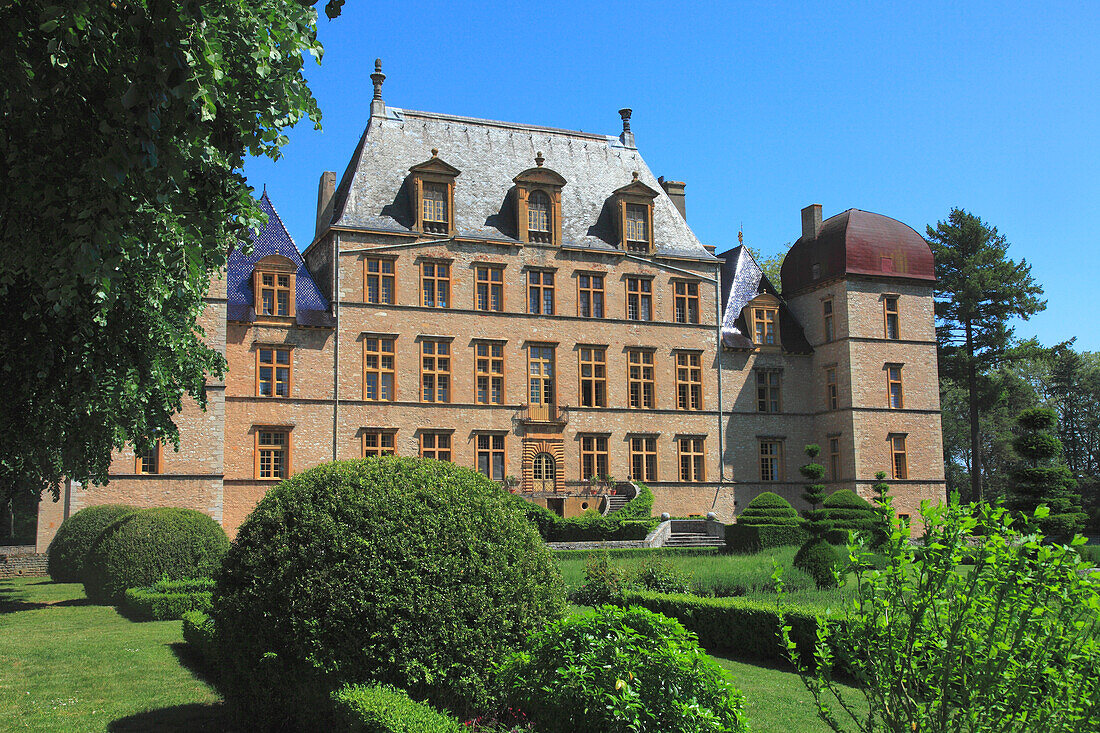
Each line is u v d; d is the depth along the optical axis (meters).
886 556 7.33
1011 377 80.19
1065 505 31.34
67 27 8.16
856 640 7.40
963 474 87.69
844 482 53.47
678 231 55.91
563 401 50.28
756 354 55.66
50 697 14.00
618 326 52.12
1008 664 6.65
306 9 10.97
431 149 52.00
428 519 11.21
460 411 47.88
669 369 53.03
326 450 45.03
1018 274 67.25
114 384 16.31
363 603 10.49
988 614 6.93
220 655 11.56
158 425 20.48
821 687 7.88
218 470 39.78
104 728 12.10
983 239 68.69
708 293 54.75
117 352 15.48
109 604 26.34
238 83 10.45
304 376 45.19
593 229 53.34
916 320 55.94
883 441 53.72
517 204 50.91
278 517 11.34
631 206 53.66
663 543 45.25
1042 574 6.62
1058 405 86.88
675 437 52.56
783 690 14.59
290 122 11.37
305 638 10.45
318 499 11.41
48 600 28.75
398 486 11.58
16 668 16.33
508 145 54.38
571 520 44.19
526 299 50.16
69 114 9.38
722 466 53.41
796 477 55.31
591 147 56.72
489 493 12.07
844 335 54.25
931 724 6.93
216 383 40.28
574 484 49.56
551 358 50.50
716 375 54.16
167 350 18.27
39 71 8.91
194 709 13.10
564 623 9.38
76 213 9.27
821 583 24.83
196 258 10.66
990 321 67.75
